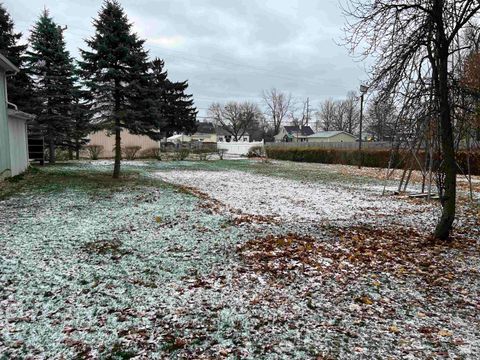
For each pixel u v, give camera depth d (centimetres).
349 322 306
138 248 512
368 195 1097
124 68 1323
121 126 1341
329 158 2823
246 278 404
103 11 1285
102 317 309
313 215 775
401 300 353
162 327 293
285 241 549
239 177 1656
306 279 404
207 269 431
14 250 493
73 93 1320
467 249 528
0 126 1114
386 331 291
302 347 266
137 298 348
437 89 548
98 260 458
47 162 2189
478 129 856
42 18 1941
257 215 764
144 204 868
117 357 252
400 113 604
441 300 354
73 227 629
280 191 1174
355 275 419
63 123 2002
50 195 973
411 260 475
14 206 815
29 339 273
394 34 566
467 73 614
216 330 290
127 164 2344
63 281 388
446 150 560
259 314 319
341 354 257
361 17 588
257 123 7538
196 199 960
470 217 772
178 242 545
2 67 1112
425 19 544
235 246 525
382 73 579
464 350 263
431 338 281
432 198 1027
